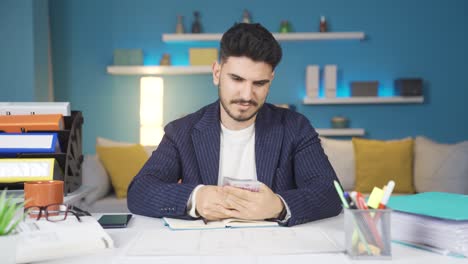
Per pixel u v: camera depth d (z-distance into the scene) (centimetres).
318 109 541
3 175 155
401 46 540
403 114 543
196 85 539
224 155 173
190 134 173
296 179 170
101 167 393
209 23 536
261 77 149
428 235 104
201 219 134
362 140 433
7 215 86
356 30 539
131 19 535
